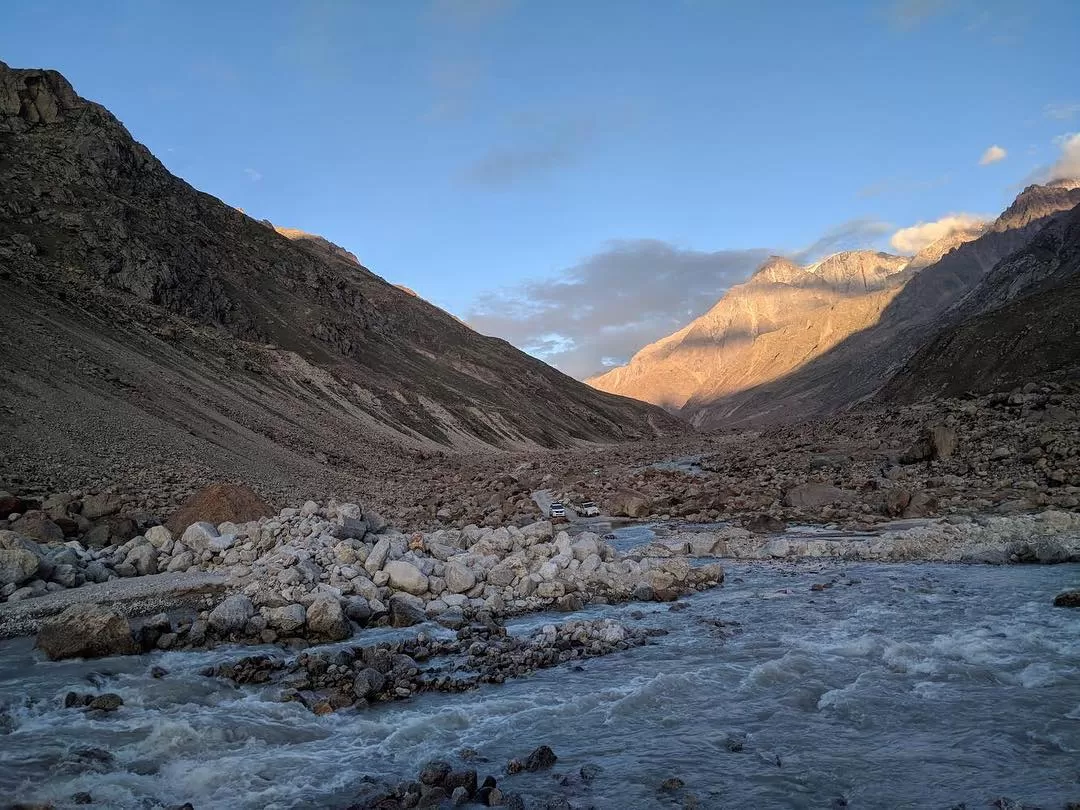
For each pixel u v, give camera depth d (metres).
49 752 10.64
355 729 11.78
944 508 33.19
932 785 9.27
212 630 16.70
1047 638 15.06
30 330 46.94
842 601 19.64
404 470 70.50
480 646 15.90
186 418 48.81
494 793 9.09
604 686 13.61
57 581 19.75
